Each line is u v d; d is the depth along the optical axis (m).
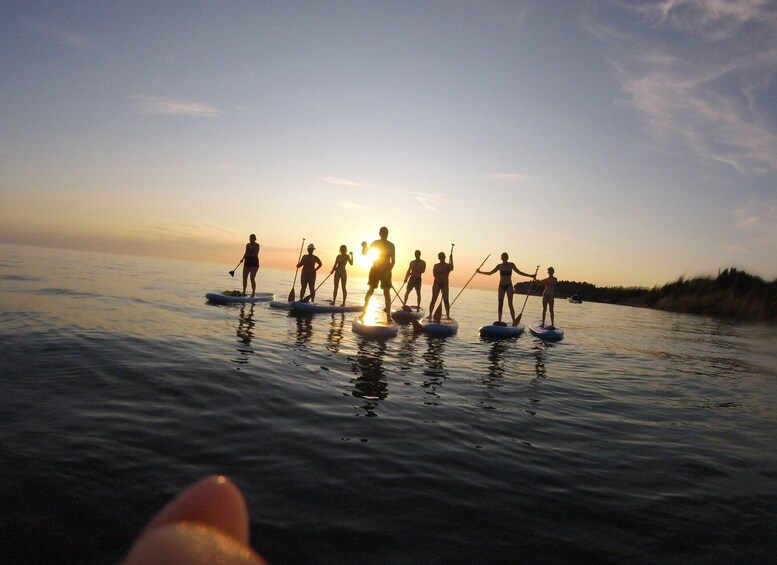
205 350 7.16
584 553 2.72
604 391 6.85
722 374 9.28
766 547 2.93
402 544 2.65
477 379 6.84
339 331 10.54
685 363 10.42
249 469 3.39
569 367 8.61
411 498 3.17
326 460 3.65
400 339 10.23
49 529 2.52
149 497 2.91
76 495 2.85
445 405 5.37
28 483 2.92
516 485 3.50
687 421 5.63
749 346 15.28
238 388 5.29
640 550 2.80
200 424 4.16
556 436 4.67
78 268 27.81
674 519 3.19
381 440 4.14
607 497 3.43
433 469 3.64
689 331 20.39
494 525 2.92
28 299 11.02
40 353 6.07
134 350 6.69
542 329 13.23
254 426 4.22
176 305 12.89
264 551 2.48
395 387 5.96
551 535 2.87
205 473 3.28
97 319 9.12
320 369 6.59
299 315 13.12
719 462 4.33
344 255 15.36
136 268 37.16
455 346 9.90
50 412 4.11
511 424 4.91
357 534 2.71
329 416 4.65
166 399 4.73
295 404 4.93
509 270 13.22
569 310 30.84
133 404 4.50
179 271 40.81
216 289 21.28
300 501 3.01
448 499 3.20
